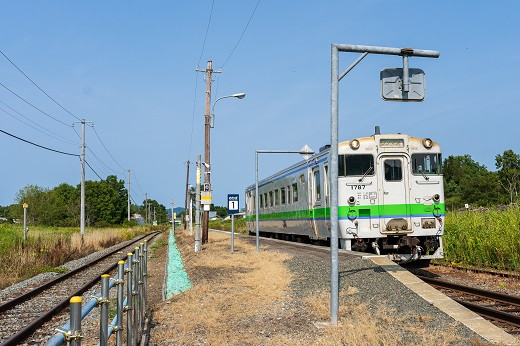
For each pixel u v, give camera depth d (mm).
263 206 28172
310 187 18047
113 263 21047
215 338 6883
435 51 8312
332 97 8023
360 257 12430
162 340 7027
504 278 12531
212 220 93562
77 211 80688
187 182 65750
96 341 7457
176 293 11141
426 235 13680
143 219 141125
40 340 7680
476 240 15273
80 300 3119
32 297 12008
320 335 6891
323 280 10883
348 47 8008
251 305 9016
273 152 18891
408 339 6395
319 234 17281
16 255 18906
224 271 13781
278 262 14453
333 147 7930
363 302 8625
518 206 16562
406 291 9109
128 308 5898
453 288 11062
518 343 6289
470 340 6371
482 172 70500
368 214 13539
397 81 8359
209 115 25031
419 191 13805
